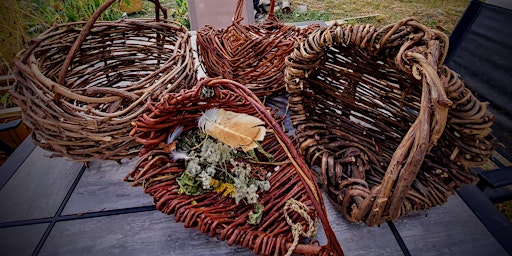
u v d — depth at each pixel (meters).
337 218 0.69
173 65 0.81
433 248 0.62
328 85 0.83
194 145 0.70
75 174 0.82
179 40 0.86
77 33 0.94
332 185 0.65
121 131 0.67
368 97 0.83
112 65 1.03
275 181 0.69
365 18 2.24
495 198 0.81
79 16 1.77
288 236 0.57
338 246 0.50
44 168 0.84
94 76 1.00
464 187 0.74
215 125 0.64
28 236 0.67
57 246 0.65
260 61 0.97
